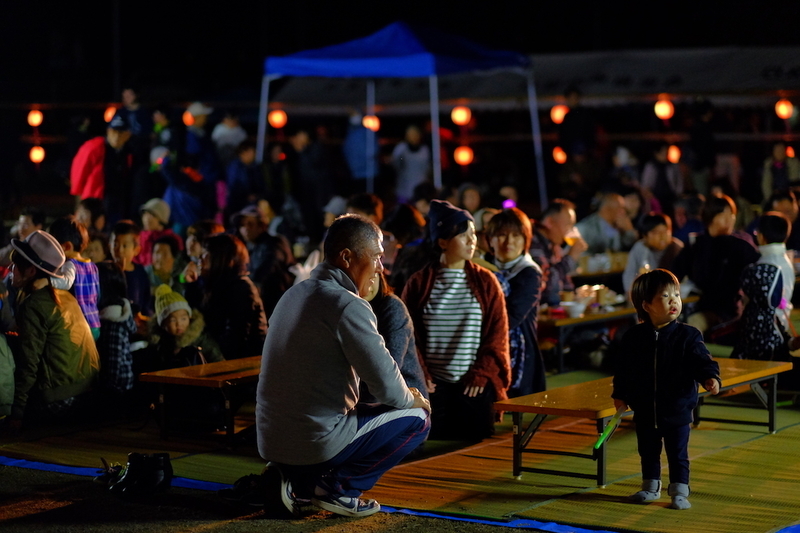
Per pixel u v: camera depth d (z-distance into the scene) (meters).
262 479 5.23
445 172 22.45
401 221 8.55
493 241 7.51
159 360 7.51
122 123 13.28
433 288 6.93
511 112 26.94
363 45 14.31
